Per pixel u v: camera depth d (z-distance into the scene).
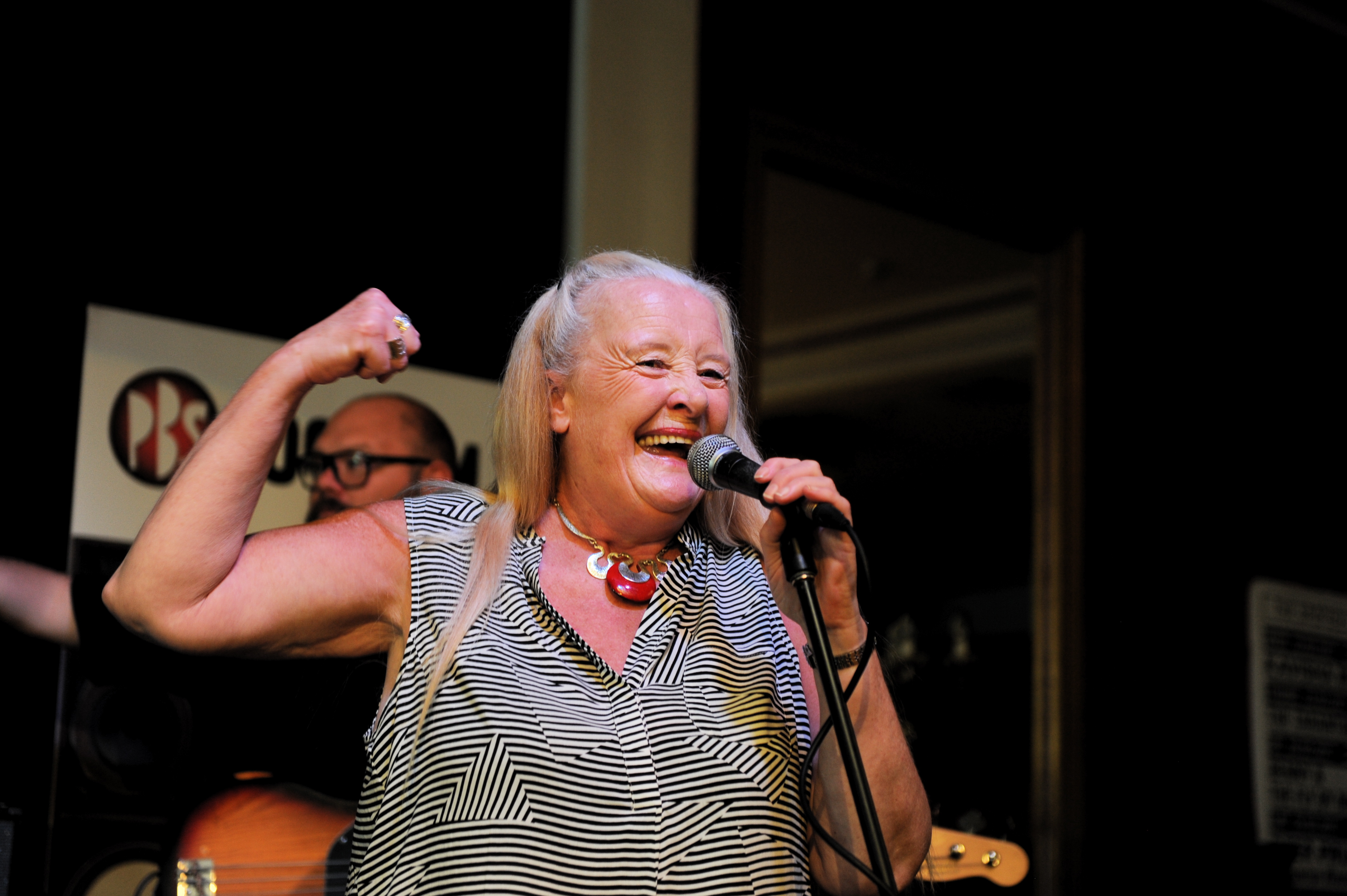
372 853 1.33
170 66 2.72
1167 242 4.57
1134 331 4.44
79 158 2.58
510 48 3.25
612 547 1.56
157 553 1.29
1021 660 6.37
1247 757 4.41
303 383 1.34
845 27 3.91
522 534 1.54
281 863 2.42
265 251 2.79
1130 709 4.20
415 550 1.46
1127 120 4.54
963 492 6.89
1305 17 4.96
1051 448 4.31
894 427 7.25
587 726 1.35
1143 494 4.36
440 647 1.38
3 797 2.29
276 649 1.40
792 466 1.36
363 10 3.02
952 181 4.15
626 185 3.37
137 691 2.41
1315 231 4.96
